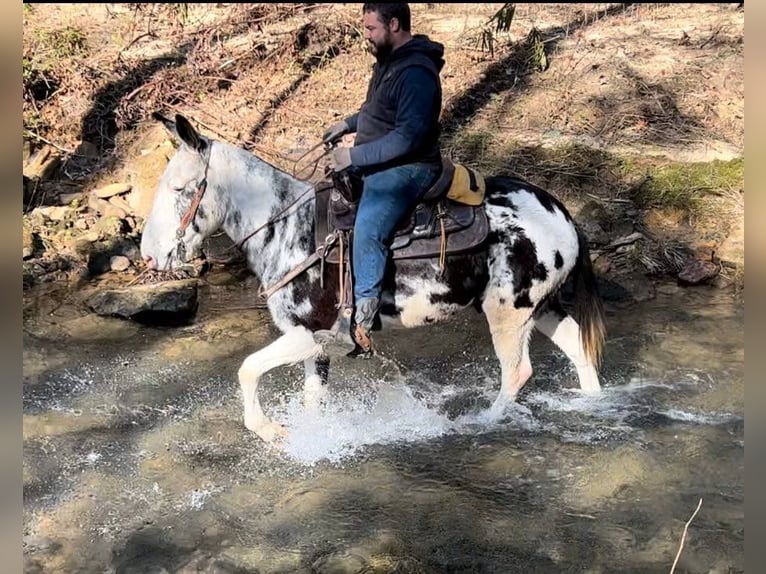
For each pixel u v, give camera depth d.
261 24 10.23
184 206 4.62
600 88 8.83
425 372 5.80
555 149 8.08
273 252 4.73
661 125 8.33
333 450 4.93
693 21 10.16
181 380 5.72
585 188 7.68
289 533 4.28
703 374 5.61
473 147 8.20
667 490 4.52
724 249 6.98
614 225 7.28
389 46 4.34
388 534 4.24
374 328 4.77
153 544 4.23
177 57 9.67
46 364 5.90
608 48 9.52
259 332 6.31
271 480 4.69
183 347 6.12
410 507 4.44
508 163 7.98
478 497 4.50
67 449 5.00
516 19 10.29
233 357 5.98
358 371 5.80
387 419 5.21
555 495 4.51
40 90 9.09
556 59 9.35
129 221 7.68
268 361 4.73
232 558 4.12
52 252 7.33
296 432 5.02
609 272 6.91
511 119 8.60
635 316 6.38
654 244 7.12
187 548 4.20
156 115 4.59
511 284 4.75
